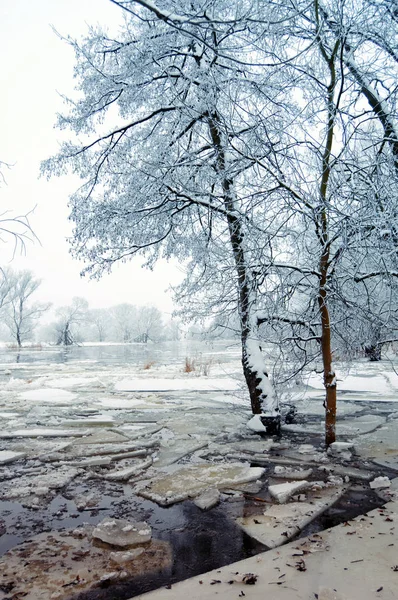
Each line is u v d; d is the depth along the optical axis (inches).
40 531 146.1
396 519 148.5
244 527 146.9
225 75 263.0
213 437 287.6
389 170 251.3
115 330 3437.5
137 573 118.3
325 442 263.6
